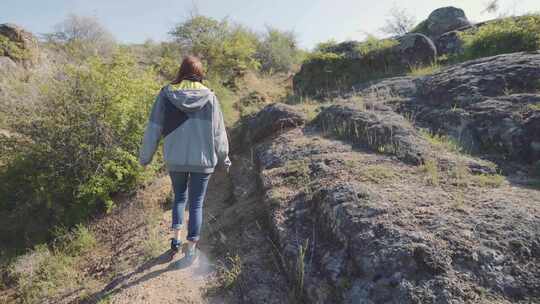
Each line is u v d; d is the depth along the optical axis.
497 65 4.94
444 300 1.87
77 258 4.12
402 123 4.31
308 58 9.32
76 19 16.17
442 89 4.91
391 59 8.34
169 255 3.25
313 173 3.61
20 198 5.26
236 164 5.42
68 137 5.04
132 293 2.81
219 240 3.40
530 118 3.53
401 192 2.84
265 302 2.46
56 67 6.00
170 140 2.87
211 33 11.14
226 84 10.88
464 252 2.09
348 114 4.76
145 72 6.26
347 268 2.30
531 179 3.04
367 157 3.74
